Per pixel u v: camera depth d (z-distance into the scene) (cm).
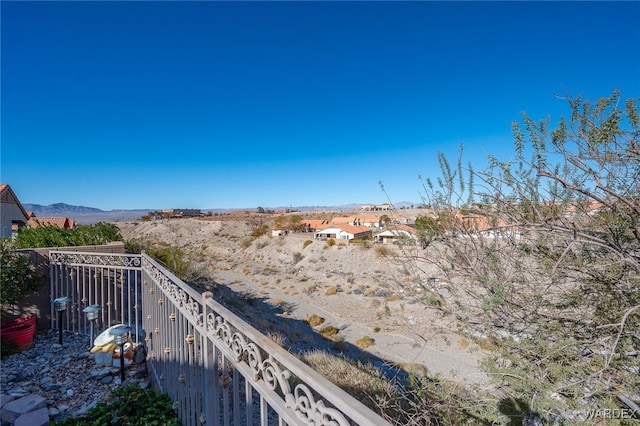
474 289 308
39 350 479
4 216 2050
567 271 276
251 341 162
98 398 360
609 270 254
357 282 2538
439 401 327
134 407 325
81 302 575
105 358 426
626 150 206
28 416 317
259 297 2342
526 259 297
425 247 329
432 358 674
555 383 274
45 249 568
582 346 270
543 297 289
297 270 3222
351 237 4172
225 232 6544
